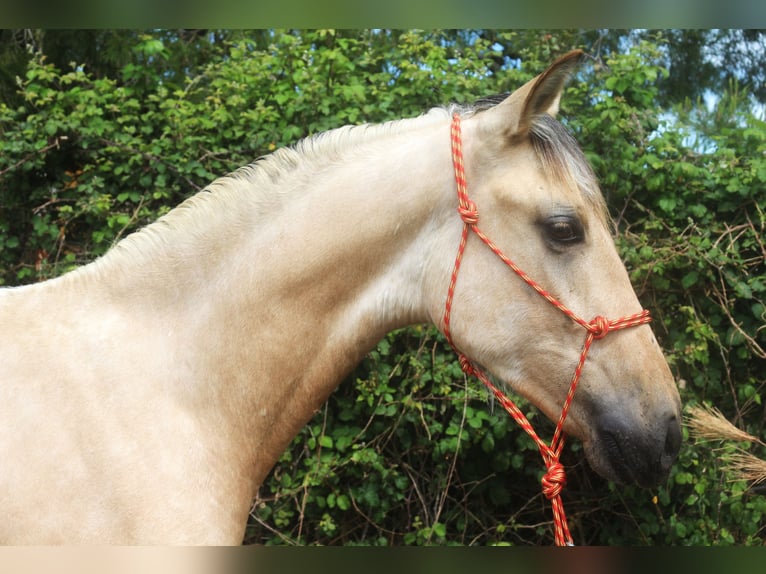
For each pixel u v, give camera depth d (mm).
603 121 2816
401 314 1594
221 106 2895
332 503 2730
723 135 2912
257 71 2924
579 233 1508
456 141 1570
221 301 1522
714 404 2916
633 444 1454
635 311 1516
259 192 1586
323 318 1562
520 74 2920
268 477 2855
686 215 2834
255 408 1525
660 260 2742
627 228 2822
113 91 3029
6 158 2887
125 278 1520
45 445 1324
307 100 2840
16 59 3551
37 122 2898
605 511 2955
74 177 3021
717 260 2770
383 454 2838
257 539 2869
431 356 2756
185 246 1548
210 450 1464
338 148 1635
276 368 1529
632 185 2861
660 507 2896
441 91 2867
